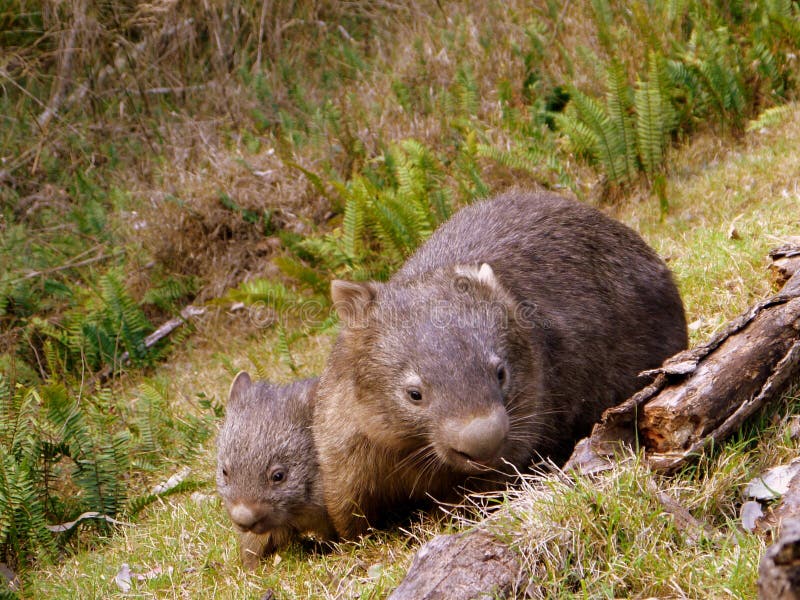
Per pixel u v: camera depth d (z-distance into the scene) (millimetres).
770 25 10469
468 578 3707
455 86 11242
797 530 2736
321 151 10938
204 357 9547
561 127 9945
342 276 9227
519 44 11812
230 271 10289
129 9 13094
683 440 4270
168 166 11766
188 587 5246
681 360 4441
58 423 7230
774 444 4434
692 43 10484
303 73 13102
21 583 6332
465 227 5715
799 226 7168
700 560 3736
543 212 5695
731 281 6641
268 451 5586
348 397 4863
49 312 10453
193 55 13375
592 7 11273
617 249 5703
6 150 12211
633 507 3943
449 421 4293
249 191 10562
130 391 9031
